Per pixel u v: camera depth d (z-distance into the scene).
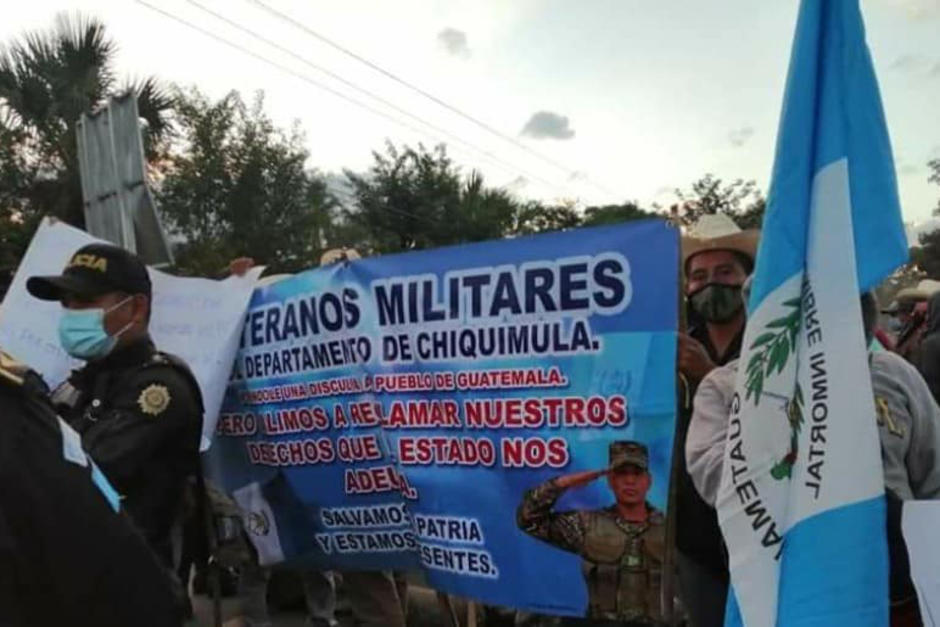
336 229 30.36
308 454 3.32
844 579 1.76
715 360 2.88
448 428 2.89
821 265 1.86
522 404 2.71
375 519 3.16
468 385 2.83
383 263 3.03
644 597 2.51
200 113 25.47
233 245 25.58
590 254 2.59
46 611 1.29
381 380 3.06
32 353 3.60
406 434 3.01
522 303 2.71
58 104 16.72
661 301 2.50
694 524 2.68
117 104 4.60
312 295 3.25
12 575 1.24
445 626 3.88
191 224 25.53
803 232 1.90
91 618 1.32
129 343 2.56
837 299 1.84
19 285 3.73
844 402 1.80
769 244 1.93
